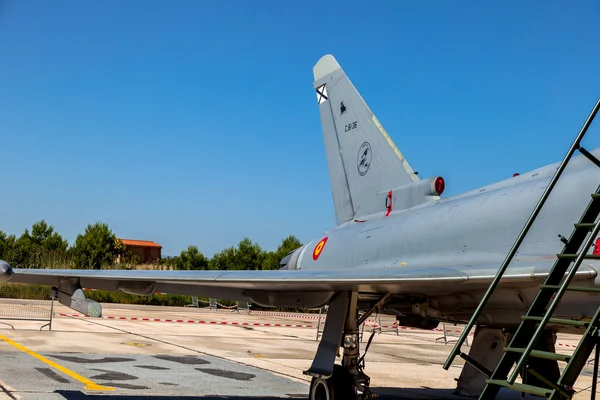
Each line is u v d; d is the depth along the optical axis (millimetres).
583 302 5621
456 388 9086
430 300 7824
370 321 31047
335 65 10703
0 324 17016
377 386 9898
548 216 6016
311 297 8180
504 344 8375
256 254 41000
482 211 6840
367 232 8711
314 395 7797
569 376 4203
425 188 8289
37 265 41688
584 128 4664
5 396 7297
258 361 12086
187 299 34562
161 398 7750
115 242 44000
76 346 12820
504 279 5664
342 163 10172
